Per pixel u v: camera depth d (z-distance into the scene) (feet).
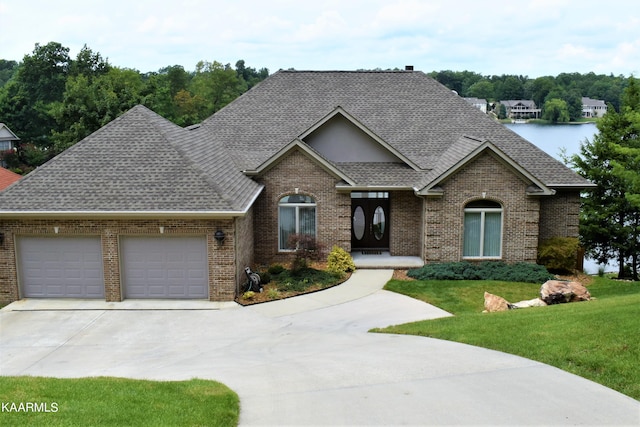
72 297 59.98
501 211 70.85
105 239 58.23
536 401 30.45
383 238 80.12
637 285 67.05
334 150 77.10
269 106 84.53
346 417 28.91
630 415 28.55
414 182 73.87
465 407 29.91
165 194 58.18
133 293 59.77
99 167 61.26
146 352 44.70
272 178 72.64
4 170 114.62
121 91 168.14
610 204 93.30
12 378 34.78
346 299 59.52
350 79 88.38
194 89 320.09
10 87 265.13
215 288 58.85
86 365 41.60
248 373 36.96
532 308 49.47
